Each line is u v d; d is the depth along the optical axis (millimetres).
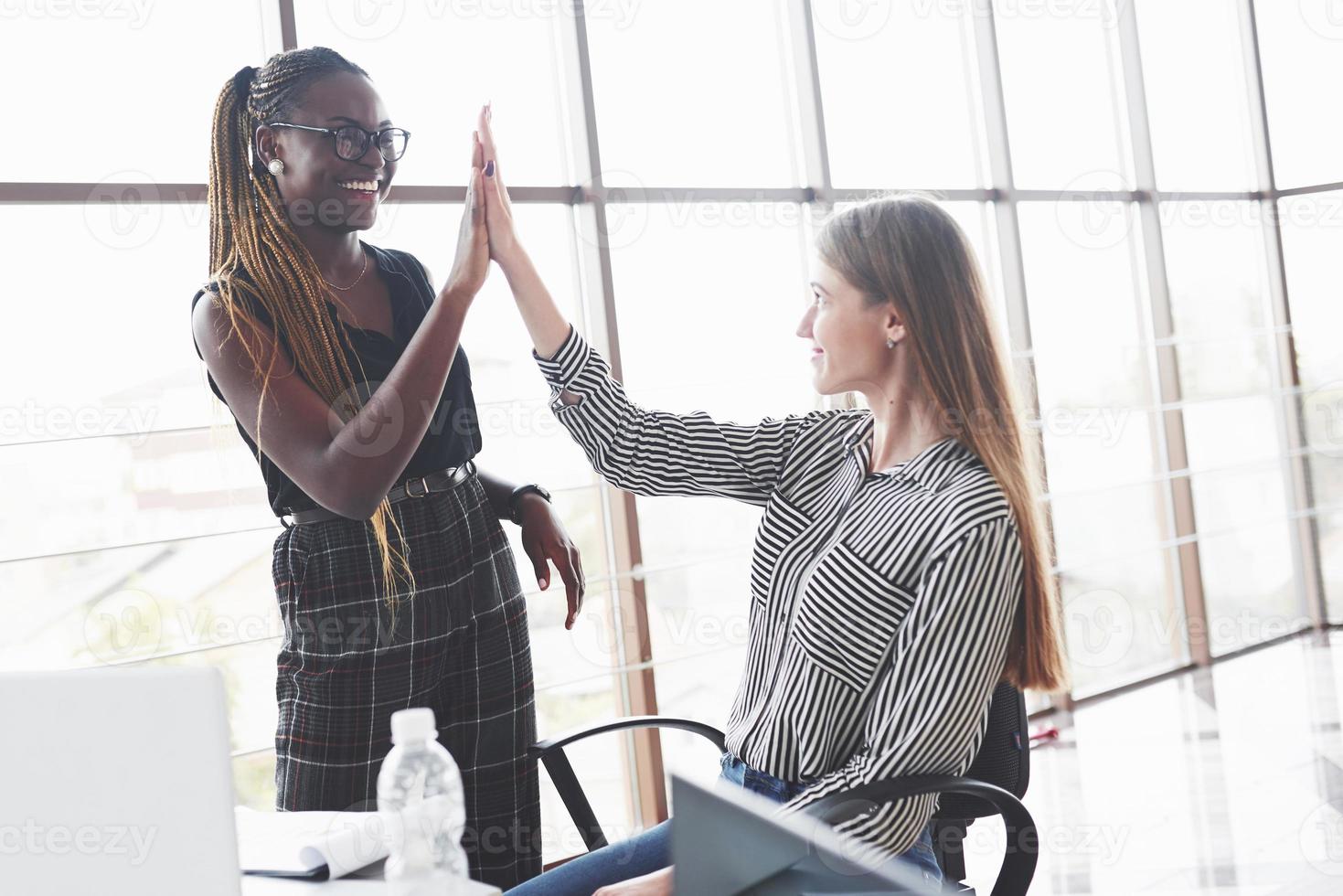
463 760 1664
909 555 1321
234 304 1480
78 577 2408
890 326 1418
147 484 2469
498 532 1715
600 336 3152
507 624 1697
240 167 1589
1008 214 4109
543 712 3068
